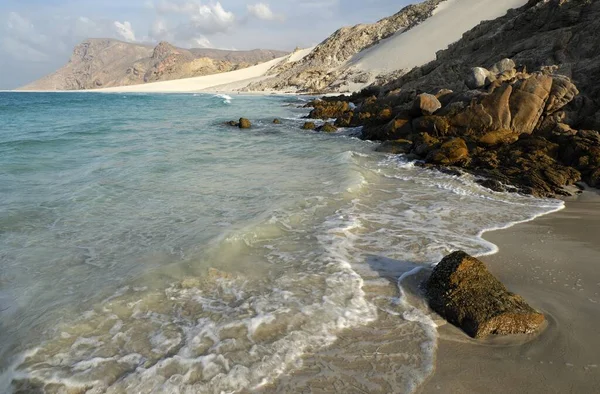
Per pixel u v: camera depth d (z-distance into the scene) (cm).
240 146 1656
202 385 353
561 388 349
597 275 562
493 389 349
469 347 406
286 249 634
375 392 346
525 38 3219
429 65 4297
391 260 605
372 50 8819
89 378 361
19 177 1038
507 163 1212
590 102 1360
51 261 588
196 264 572
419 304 486
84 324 439
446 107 1586
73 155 1348
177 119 2906
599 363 381
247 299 490
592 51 2178
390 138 1803
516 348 404
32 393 346
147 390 347
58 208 807
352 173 1115
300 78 8944
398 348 404
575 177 1098
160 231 696
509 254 631
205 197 888
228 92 9600
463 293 463
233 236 656
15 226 713
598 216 848
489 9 7394
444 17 7975
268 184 1005
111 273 551
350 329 434
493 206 911
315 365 379
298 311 465
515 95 1405
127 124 2473
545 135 1357
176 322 445
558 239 702
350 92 7000
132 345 406
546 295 504
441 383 355
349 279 540
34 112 3562
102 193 906
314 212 806
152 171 1123
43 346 404
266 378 362
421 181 1122
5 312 464
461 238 698
